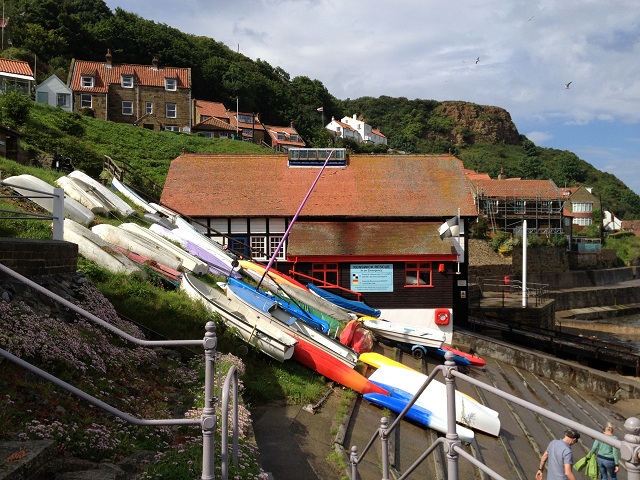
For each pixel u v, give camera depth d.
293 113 102.00
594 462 8.96
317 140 99.81
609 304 54.16
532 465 11.51
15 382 5.91
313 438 9.73
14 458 4.44
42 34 72.19
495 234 54.19
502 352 21.73
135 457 5.72
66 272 9.42
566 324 43.50
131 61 84.12
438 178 26.64
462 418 12.14
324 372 12.69
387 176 26.84
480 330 25.97
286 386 11.30
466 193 25.64
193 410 7.23
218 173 26.97
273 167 27.50
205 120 67.00
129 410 6.77
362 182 26.47
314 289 20.27
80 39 78.00
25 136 30.75
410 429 11.80
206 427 4.14
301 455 8.91
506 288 45.19
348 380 12.52
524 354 21.23
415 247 21.67
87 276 11.23
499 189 62.97
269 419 9.95
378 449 10.23
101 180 25.05
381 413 12.10
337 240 22.20
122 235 15.19
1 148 23.72
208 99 91.06
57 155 27.08
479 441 11.99
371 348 16.12
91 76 61.19
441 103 185.00
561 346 23.94
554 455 6.88
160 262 14.85
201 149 52.75
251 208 24.64
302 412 10.65
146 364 8.65
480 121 179.00
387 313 21.55
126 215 19.48
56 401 6.03
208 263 17.56
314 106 121.62
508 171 145.62
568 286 55.78
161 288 12.86
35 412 5.63
